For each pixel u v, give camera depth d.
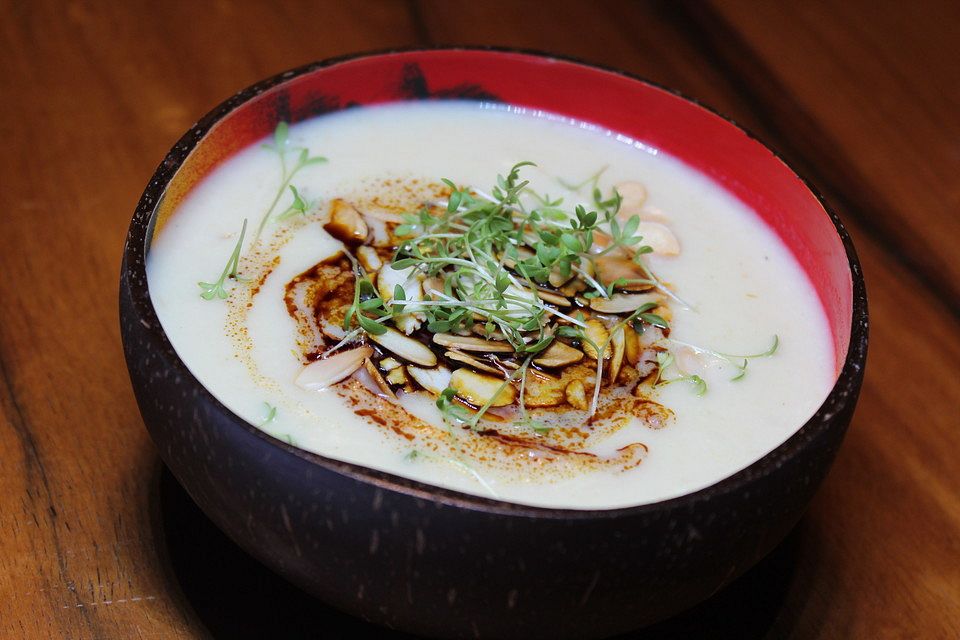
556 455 0.28
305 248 0.32
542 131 0.36
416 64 0.35
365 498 0.24
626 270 0.32
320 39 0.45
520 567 0.24
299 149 0.34
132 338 0.27
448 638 0.26
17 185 0.39
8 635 0.29
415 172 0.35
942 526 0.33
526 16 0.47
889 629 0.31
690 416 0.29
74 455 0.32
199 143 0.31
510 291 0.30
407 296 0.30
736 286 0.33
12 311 0.35
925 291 0.39
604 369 0.30
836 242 0.31
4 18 0.44
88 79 0.43
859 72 0.46
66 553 0.30
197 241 0.31
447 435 0.28
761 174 0.34
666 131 0.36
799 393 0.30
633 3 0.48
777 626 0.30
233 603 0.30
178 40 0.44
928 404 0.36
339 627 0.29
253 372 0.29
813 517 0.33
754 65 0.46
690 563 0.25
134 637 0.29
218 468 0.26
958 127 0.45
